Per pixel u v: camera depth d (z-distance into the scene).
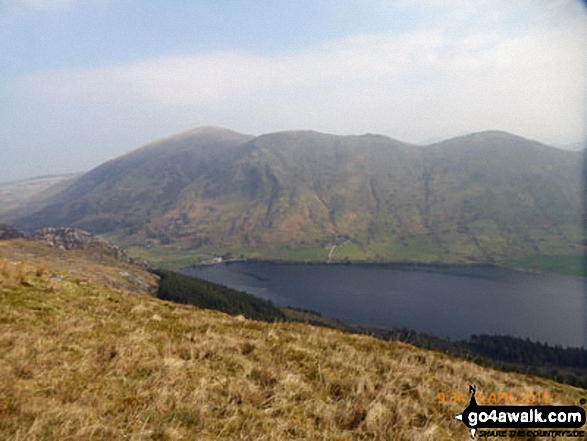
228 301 153.62
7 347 8.54
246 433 6.66
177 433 6.30
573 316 178.00
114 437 5.93
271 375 9.27
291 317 157.00
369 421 7.57
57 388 7.12
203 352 10.06
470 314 184.25
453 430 7.91
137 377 8.22
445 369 12.02
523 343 140.12
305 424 7.37
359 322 171.75
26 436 5.52
